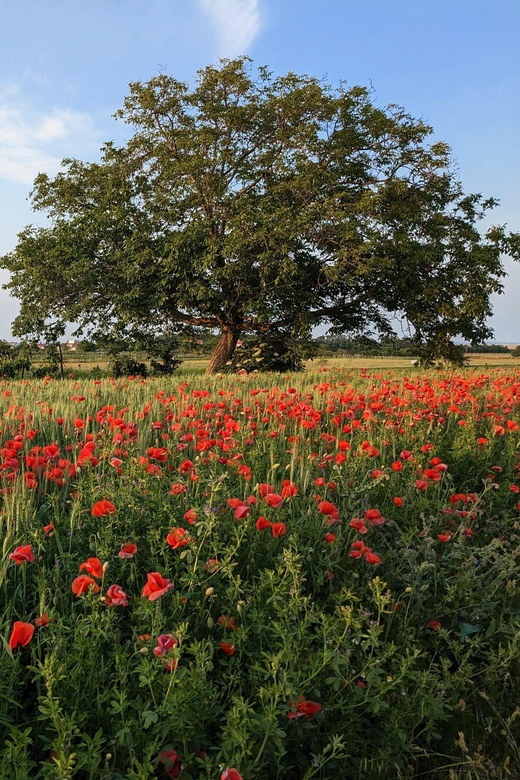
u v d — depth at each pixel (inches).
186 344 1360.7
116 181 1088.8
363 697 92.3
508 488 185.9
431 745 95.4
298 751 86.2
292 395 309.6
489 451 221.0
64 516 131.7
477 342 1143.6
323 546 130.0
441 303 1072.8
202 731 81.6
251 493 154.5
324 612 112.7
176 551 120.8
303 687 84.3
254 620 97.6
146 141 1102.4
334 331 1202.6
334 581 125.5
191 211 1079.6
